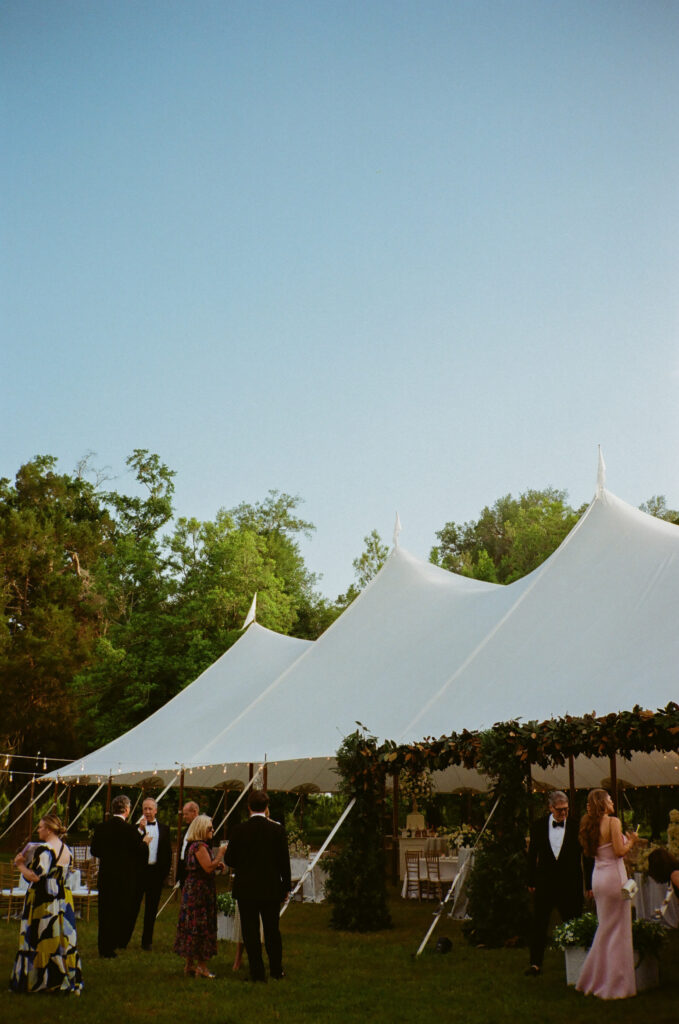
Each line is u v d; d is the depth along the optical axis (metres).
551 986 7.55
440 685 12.04
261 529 48.97
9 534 34.09
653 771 17.88
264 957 9.02
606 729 9.27
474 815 21.36
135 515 45.19
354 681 13.66
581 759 18.28
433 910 12.66
